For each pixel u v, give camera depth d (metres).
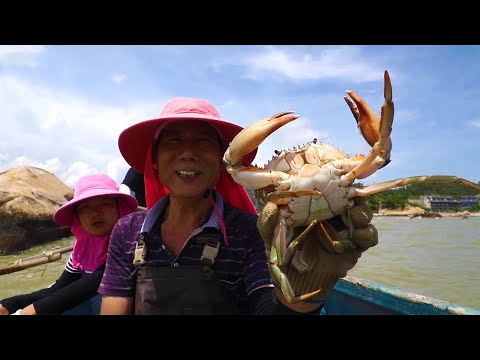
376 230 1.37
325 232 1.29
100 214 2.75
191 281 1.69
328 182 1.34
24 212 11.01
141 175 3.85
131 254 1.86
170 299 1.68
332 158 1.44
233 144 1.49
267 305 1.60
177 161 1.78
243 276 1.76
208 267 1.70
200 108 1.84
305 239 1.39
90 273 2.51
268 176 1.45
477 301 7.32
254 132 1.43
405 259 11.94
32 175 12.64
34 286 6.98
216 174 1.91
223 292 1.71
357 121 1.56
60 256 4.20
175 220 1.86
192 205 1.84
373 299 2.46
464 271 9.99
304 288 1.39
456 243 15.88
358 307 2.64
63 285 2.81
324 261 1.36
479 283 8.70
